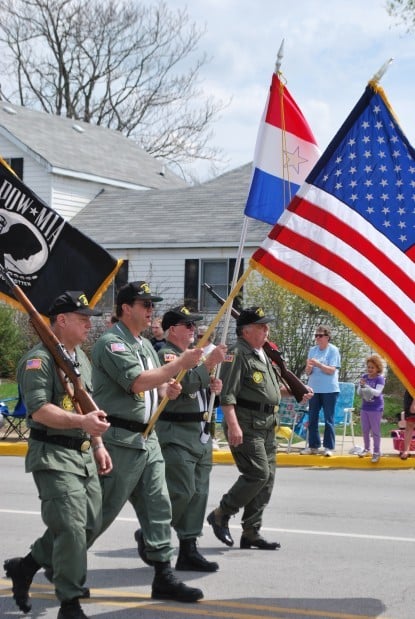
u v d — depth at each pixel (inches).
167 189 1405.0
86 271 336.5
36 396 252.2
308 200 313.0
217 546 376.8
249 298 1023.6
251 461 358.9
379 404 628.7
